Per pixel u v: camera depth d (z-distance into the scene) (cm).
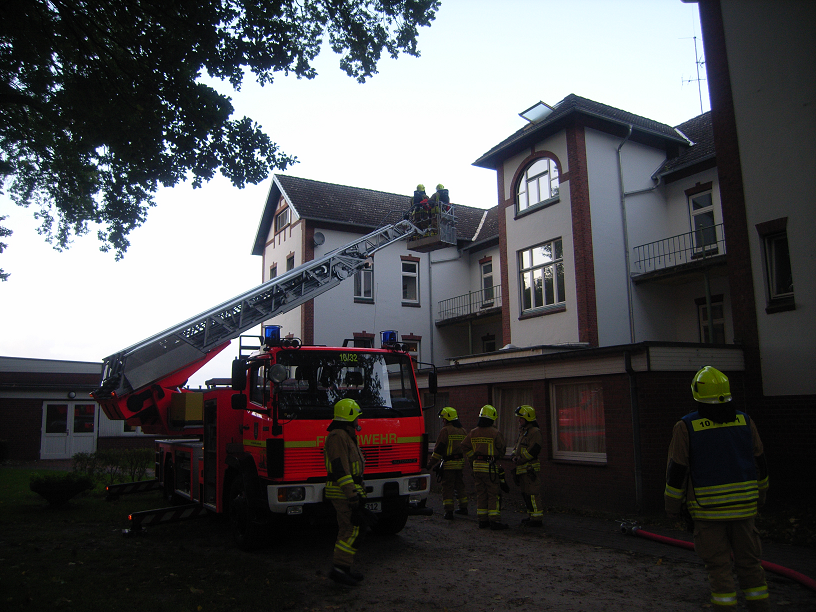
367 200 2714
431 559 684
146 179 987
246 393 787
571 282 1672
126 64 895
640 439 926
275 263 2730
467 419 1319
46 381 2503
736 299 1115
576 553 696
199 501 921
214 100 901
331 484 603
